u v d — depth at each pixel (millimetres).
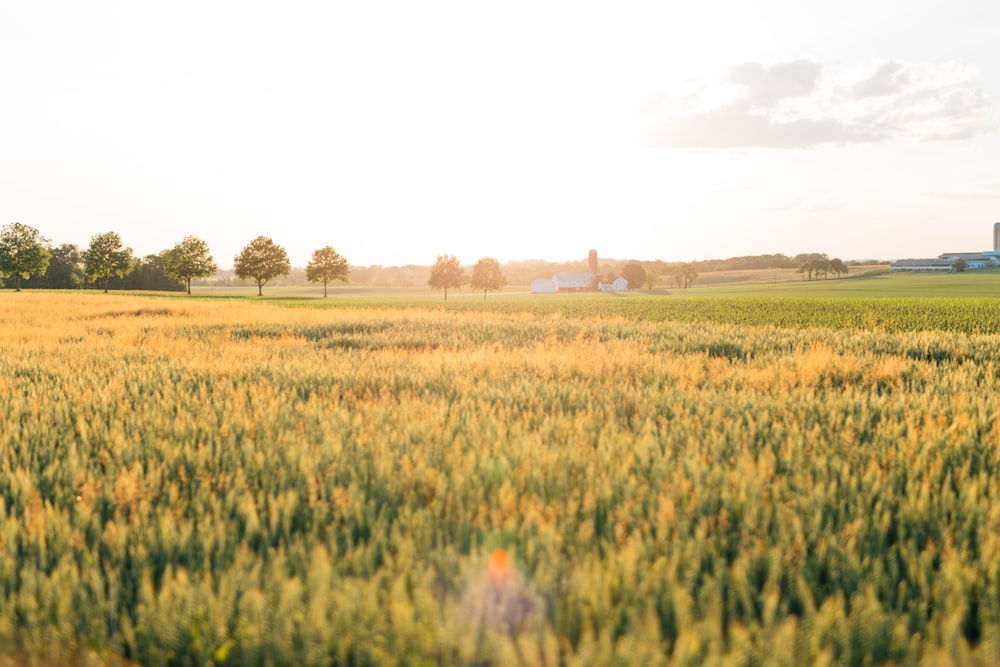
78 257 155000
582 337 18250
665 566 3168
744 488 4172
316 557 3172
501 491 4121
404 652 2555
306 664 2490
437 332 20453
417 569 3139
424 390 9039
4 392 8711
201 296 109500
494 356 12758
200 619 2826
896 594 3176
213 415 6773
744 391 8664
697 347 15258
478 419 6605
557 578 3164
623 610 2836
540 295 151250
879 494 4320
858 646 2713
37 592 3129
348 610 2727
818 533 3688
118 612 3053
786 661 2471
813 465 4910
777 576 3127
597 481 4371
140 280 153250
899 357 12547
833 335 17516
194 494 4461
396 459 5086
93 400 7941
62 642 2752
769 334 18156
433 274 130750
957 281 138000
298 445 5496
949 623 2684
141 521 3914
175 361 12555
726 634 2809
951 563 3193
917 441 5535
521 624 2803
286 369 10953
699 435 5789
